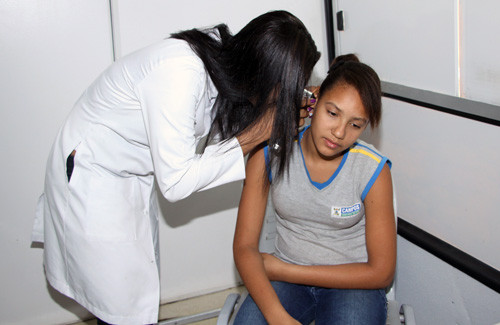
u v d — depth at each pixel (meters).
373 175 1.13
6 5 1.52
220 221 1.97
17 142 1.65
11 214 1.71
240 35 1.00
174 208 1.89
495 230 1.27
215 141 1.27
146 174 1.35
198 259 2.00
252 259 1.18
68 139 1.23
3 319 1.83
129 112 1.16
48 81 1.62
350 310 1.10
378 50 1.65
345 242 1.23
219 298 2.03
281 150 1.07
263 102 1.00
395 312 1.22
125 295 1.28
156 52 1.06
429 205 1.51
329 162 1.17
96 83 1.22
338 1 1.80
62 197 1.25
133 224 1.30
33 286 1.83
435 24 1.38
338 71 1.07
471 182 1.32
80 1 1.58
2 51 1.55
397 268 1.67
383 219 1.14
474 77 1.29
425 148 1.48
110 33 1.64
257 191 1.23
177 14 1.69
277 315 1.09
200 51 1.03
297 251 1.25
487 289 1.30
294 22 0.98
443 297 1.48
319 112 1.06
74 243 1.25
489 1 1.19
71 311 1.91
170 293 2.02
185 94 1.00
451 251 1.41
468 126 1.30
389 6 1.55
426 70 1.46
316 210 1.19
